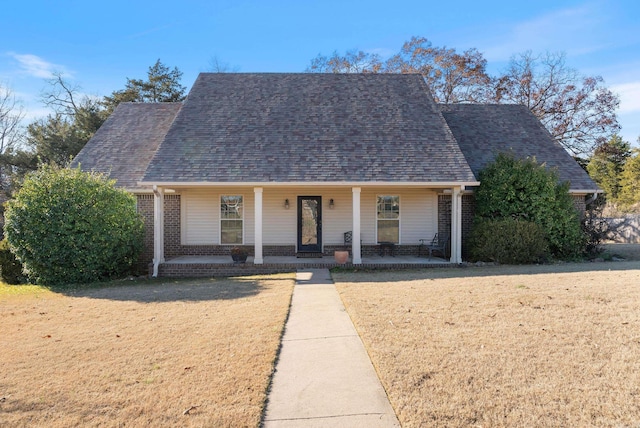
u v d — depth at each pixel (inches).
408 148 587.8
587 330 232.4
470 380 177.6
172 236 657.0
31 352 233.9
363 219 665.6
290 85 714.8
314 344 238.1
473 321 259.3
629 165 1572.3
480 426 143.1
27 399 174.6
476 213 610.5
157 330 270.8
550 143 704.4
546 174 585.0
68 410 164.6
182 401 169.6
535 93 1238.3
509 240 552.7
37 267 506.3
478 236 576.7
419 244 663.8
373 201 665.0
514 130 729.0
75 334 269.0
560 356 198.5
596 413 148.9
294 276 498.6
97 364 212.2
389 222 667.4
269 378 190.9
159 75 1531.7
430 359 200.7
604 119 1166.3
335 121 636.1
